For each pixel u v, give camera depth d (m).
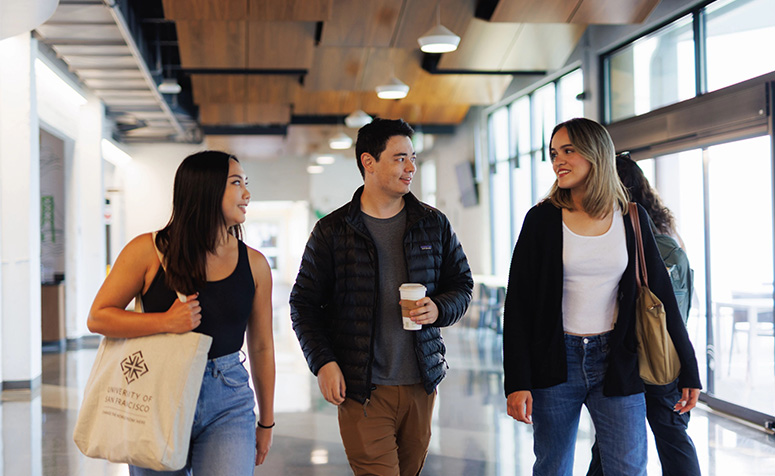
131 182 17.05
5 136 8.10
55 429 5.94
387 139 2.63
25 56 8.15
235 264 2.28
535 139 12.20
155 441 2.01
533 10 7.60
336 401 2.56
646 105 8.16
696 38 7.02
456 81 12.13
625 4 7.32
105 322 2.10
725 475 4.43
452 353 10.03
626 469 2.47
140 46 9.22
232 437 2.20
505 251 13.73
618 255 2.46
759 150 5.98
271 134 15.94
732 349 6.31
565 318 2.49
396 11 8.48
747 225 6.12
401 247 2.69
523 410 2.44
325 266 2.70
